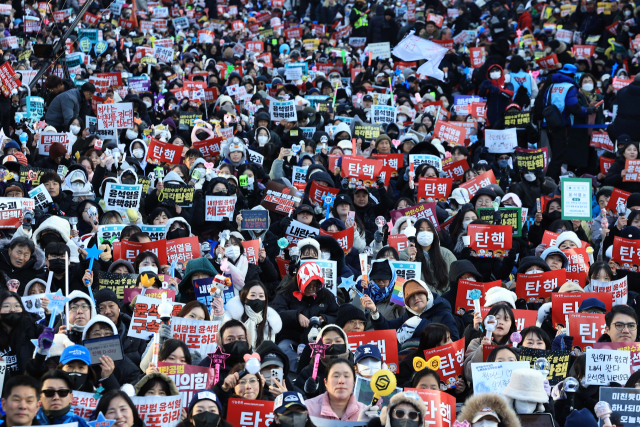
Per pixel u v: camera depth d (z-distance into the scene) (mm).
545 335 8109
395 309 9570
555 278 10156
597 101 19531
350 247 11344
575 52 24703
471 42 27156
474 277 10172
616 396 6852
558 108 17344
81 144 15039
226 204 12461
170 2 32875
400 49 22469
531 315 8812
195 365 7129
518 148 15586
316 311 9383
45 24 25281
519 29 29016
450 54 24312
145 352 8094
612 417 6684
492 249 11336
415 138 16844
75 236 10344
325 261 10062
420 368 7656
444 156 16328
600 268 10375
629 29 25500
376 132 17344
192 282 9383
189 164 14641
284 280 10195
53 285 9594
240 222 12008
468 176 14742
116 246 10359
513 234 12375
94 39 24406
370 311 9227
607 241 12234
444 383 7676
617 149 15922
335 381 6504
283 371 7617
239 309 8703
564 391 7336
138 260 9797
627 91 16609
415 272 9875
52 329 7277
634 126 16500
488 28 26922
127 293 9023
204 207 12570
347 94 22016
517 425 5852
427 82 22328
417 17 28656
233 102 19656
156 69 22609
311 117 18062
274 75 24844
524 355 7664
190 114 18109
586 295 9219
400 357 8281
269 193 13016
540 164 15242
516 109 18219
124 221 11914
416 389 6414
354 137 17328
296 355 8883
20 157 13328
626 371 7586
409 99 20625
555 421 7055
